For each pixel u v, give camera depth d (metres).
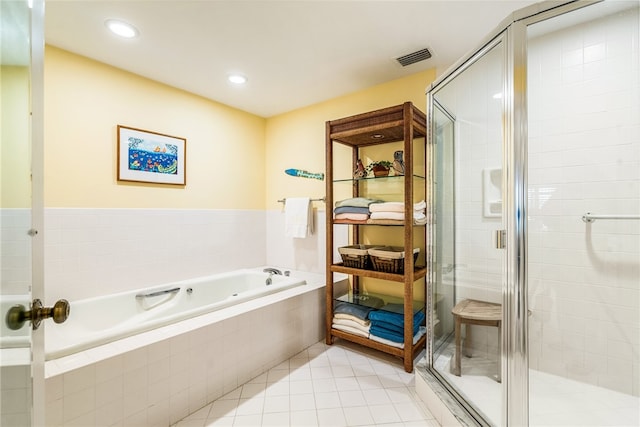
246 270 3.07
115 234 2.20
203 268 2.78
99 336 1.39
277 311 2.07
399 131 2.16
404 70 2.31
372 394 1.73
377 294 2.61
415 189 2.32
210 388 1.65
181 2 1.53
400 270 2.05
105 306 2.07
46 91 1.89
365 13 1.64
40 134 0.70
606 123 1.64
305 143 3.07
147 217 2.38
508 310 1.37
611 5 1.53
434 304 1.90
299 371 1.98
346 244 2.76
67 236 1.97
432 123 1.95
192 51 2.01
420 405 1.63
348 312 2.33
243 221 3.14
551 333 1.78
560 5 1.26
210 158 2.84
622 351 1.63
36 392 0.68
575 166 1.71
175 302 2.43
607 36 1.62
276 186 3.32
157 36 1.83
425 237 2.30
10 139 0.59
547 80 1.75
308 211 2.92
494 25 1.76
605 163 1.65
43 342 0.72
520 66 1.34
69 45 1.92
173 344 1.49
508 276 1.37
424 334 2.18
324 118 2.92
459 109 1.79
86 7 1.56
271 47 1.98
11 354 0.59
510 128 1.36
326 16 1.67
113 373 1.28
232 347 1.77
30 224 0.67
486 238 1.72
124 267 2.24
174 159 2.55
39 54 0.69
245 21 1.70
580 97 1.69
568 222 1.74
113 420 1.28
